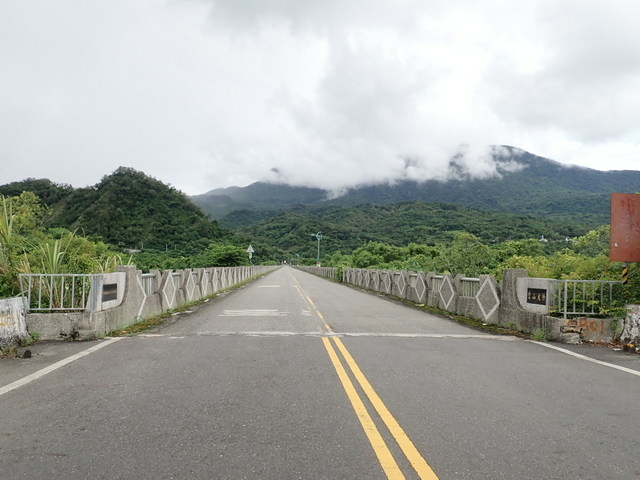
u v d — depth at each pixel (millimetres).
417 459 3547
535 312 9914
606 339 8969
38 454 3590
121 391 5289
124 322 9953
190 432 4059
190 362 6785
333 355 7398
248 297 19891
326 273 54656
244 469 3344
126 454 3594
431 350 8000
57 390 5312
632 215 9023
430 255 51156
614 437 4090
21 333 8000
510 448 3801
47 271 9320
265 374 6129
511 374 6363
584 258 11102
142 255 51281
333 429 4160
